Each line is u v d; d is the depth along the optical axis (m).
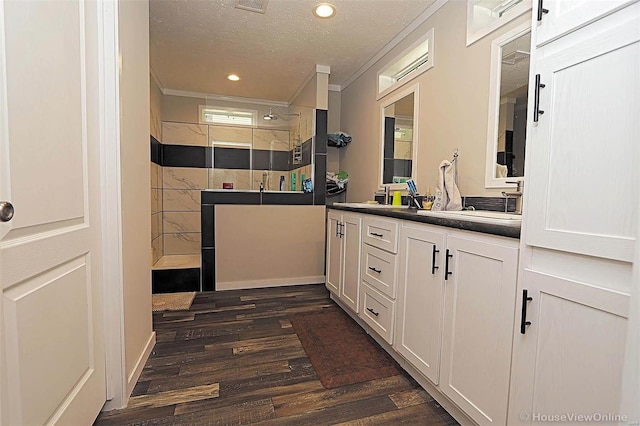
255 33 2.71
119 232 1.37
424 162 2.47
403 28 2.63
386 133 3.04
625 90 0.76
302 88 3.98
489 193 1.87
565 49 0.89
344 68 3.50
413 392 1.55
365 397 1.51
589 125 0.83
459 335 1.29
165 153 4.25
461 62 2.09
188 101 4.32
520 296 1.02
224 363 1.79
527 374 1.00
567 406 0.89
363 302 2.17
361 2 2.27
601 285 0.81
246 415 1.37
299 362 1.81
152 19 2.48
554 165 0.92
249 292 3.12
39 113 0.91
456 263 1.31
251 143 3.73
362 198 3.55
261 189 3.60
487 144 1.88
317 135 3.44
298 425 1.32
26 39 0.85
